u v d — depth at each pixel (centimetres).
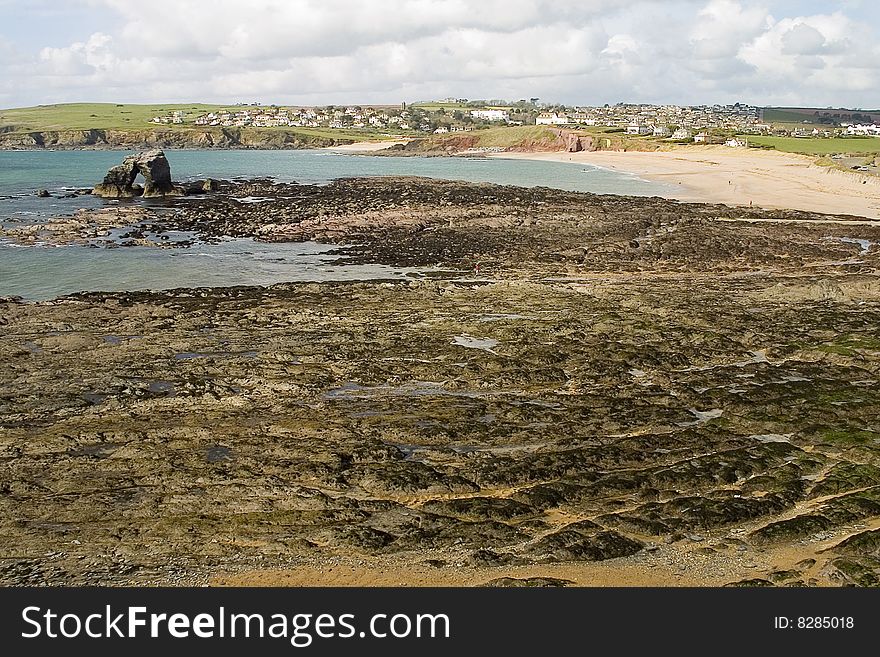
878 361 2923
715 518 1778
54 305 3766
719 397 2542
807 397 2525
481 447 2189
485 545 1703
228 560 1655
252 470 2027
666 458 2098
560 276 4656
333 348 3078
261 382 2719
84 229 6234
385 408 2481
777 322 3456
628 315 3619
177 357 3019
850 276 4656
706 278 4622
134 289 4294
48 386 2683
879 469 2012
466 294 4075
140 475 2008
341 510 1831
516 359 2933
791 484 1947
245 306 3797
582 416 2389
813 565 1619
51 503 1869
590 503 1878
